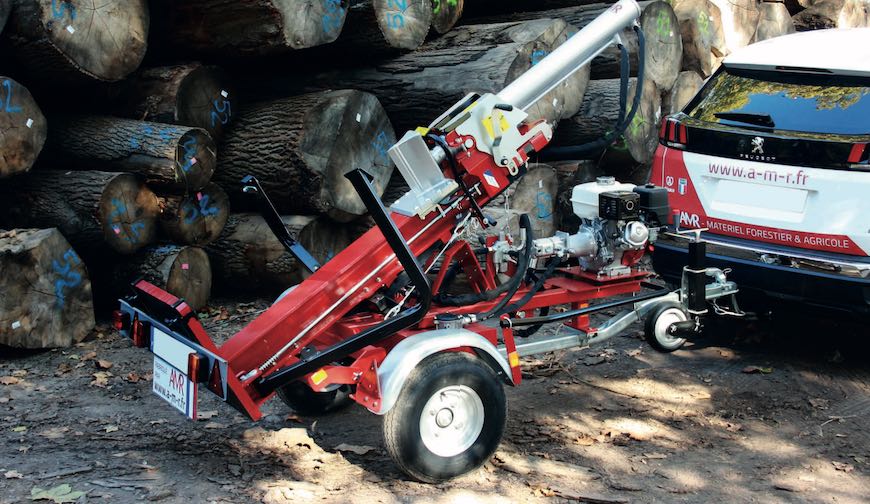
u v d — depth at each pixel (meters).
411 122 7.48
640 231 4.80
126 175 6.47
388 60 7.58
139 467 4.30
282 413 5.03
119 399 5.29
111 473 4.23
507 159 4.42
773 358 5.81
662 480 4.17
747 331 6.31
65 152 6.75
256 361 4.03
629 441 4.61
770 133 5.26
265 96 7.83
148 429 4.80
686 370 5.62
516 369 4.45
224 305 7.26
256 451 4.51
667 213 4.82
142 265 6.71
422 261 4.55
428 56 7.46
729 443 4.58
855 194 4.93
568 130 8.12
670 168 5.81
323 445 4.59
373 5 7.04
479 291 4.88
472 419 4.20
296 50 6.81
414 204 4.32
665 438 4.64
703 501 3.97
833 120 5.11
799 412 4.97
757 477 4.20
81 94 6.97
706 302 5.27
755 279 5.36
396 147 4.32
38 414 5.04
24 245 5.95
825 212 5.04
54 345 6.18
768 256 5.28
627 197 4.71
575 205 5.07
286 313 4.10
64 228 6.40
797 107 5.29
